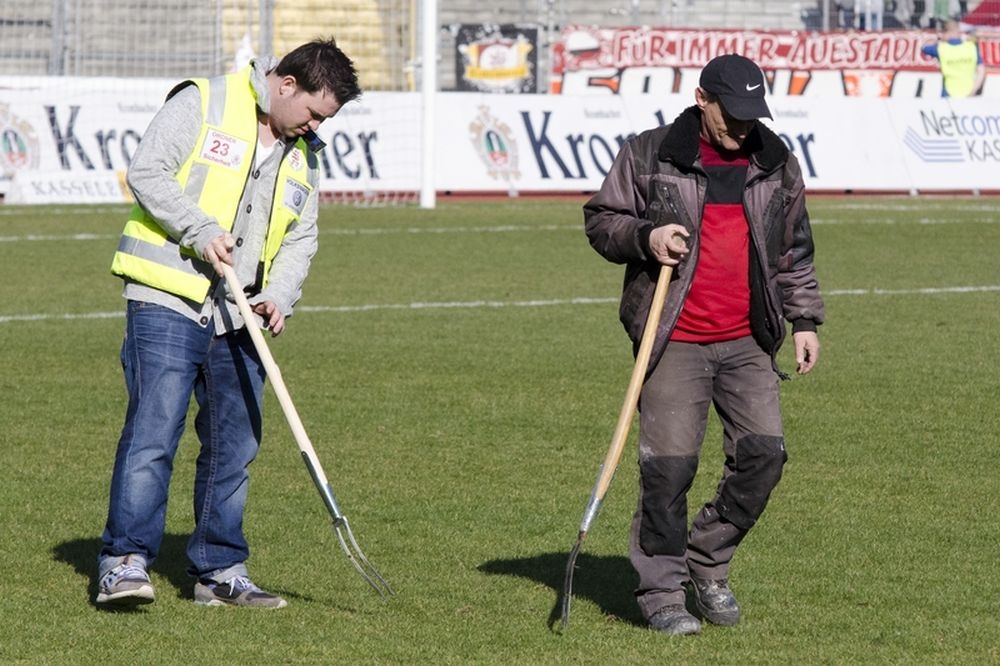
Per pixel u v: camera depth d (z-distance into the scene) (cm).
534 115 6819
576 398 2598
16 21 7212
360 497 1947
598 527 1823
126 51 7231
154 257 1447
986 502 1950
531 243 5081
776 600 1532
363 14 7206
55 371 2809
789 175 1412
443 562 1664
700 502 1947
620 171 1410
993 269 4512
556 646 1377
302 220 1514
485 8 8194
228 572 1508
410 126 6600
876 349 3125
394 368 2859
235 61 6675
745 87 1334
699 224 1392
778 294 1425
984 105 7312
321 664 1323
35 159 6241
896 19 8362
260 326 1507
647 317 1400
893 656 1361
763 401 1425
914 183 7131
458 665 1323
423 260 4584
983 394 2664
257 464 2119
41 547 1706
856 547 1733
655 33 7675
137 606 1487
